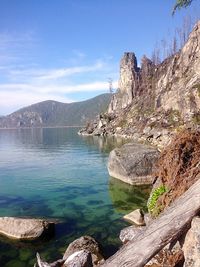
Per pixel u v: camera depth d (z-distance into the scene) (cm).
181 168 1015
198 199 680
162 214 706
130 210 1861
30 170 3762
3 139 12131
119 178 2689
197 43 9600
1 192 2538
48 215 1830
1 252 1288
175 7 1191
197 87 7356
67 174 3338
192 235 657
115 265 658
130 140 7619
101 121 13500
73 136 12262
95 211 1877
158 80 12825
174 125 7319
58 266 937
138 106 12500
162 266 723
